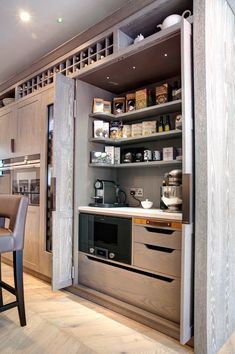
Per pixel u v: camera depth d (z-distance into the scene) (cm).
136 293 209
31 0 219
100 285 238
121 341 174
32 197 305
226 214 185
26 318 201
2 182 375
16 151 336
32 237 300
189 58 174
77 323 196
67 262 251
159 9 205
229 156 190
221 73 182
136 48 212
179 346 170
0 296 205
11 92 375
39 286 269
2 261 352
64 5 225
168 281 191
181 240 179
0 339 173
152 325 191
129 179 295
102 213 240
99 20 247
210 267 163
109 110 280
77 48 266
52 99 282
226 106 188
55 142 243
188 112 171
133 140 269
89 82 275
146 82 277
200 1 166
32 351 161
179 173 209
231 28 199
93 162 271
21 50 301
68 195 255
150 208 254
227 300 184
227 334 182
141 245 207
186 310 166
